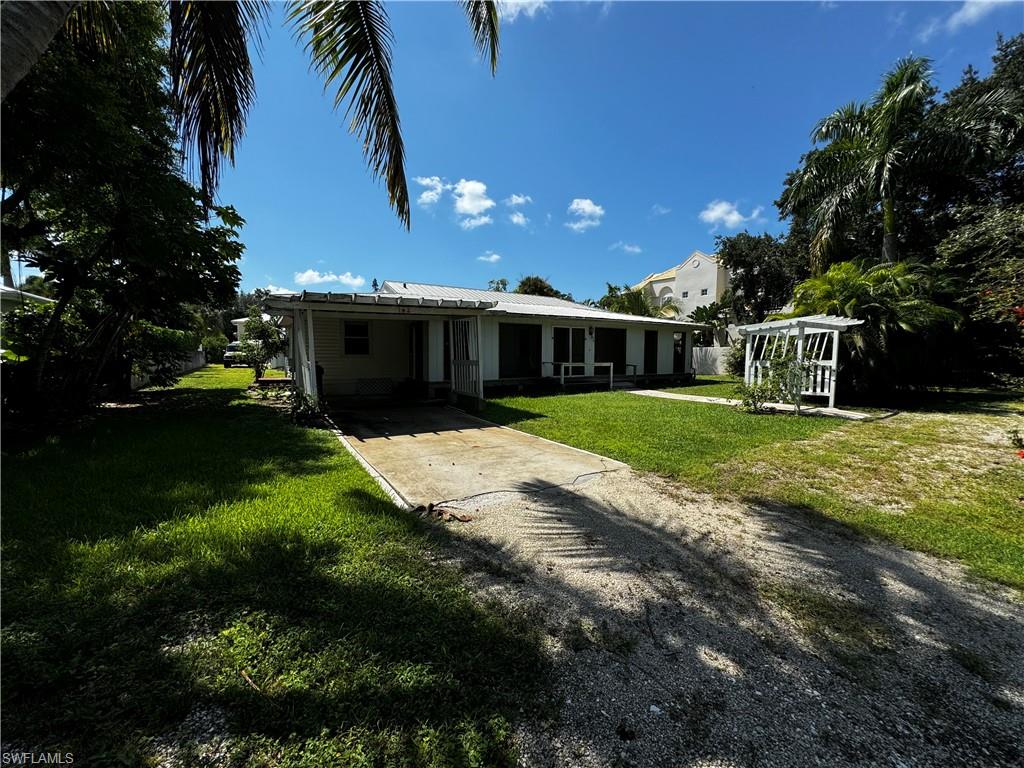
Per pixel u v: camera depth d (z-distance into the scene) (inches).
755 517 139.8
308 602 86.7
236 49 146.7
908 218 624.7
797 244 868.0
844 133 547.2
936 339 432.1
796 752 58.1
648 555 113.5
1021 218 303.1
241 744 57.1
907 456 212.7
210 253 330.6
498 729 60.7
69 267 294.8
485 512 142.2
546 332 549.6
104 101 208.8
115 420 295.6
